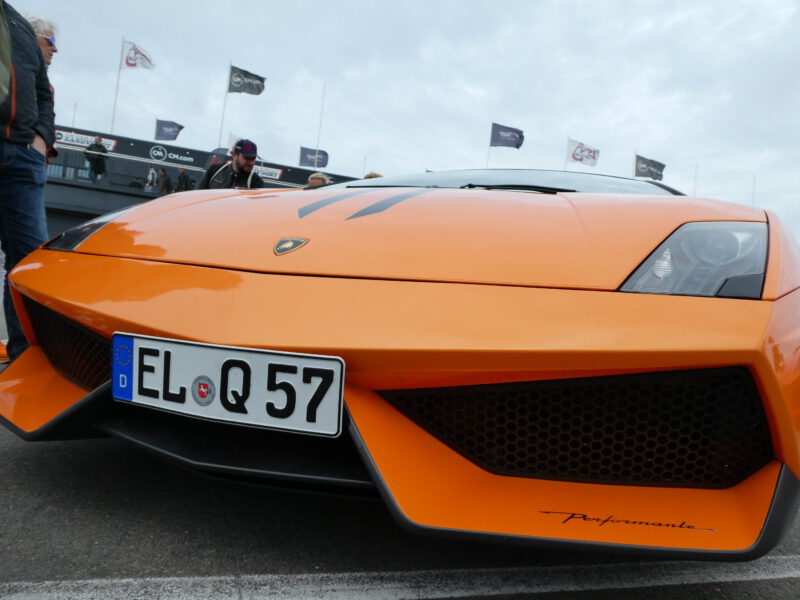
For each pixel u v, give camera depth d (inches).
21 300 57.5
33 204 87.7
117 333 44.1
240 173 160.2
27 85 82.7
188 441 44.3
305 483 39.8
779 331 37.5
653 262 41.4
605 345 37.0
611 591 41.4
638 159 901.2
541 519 37.8
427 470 39.4
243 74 753.6
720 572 44.8
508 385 39.2
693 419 38.4
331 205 56.7
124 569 40.2
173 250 50.0
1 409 52.5
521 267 42.2
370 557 44.0
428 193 59.8
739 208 50.9
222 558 42.5
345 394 39.6
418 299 40.3
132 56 710.5
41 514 47.5
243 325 40.5
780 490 36.4
